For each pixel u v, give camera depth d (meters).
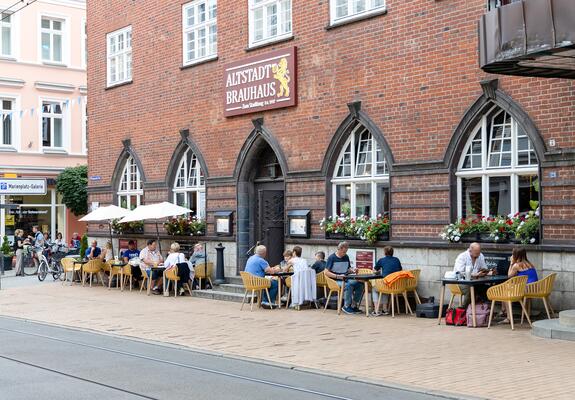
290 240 19.70
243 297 19.56
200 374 10.40
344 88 18.42
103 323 16.30
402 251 16.84
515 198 15.21
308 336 13.73
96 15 28.22
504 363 10.57
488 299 14.64
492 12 12.15
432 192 16.36
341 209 18.73
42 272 28.58
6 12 37.16
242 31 21.48
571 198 13.99
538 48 11.40
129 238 26.52
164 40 24.59
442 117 16.22
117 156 27.03
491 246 15.09
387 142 17.34
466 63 15.76
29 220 38.03
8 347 13.03
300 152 19.58
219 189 22.30
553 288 14.15
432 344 12.37
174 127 24.12
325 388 9.40
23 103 37.56
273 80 20.28
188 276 21.58
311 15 19.31
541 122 14.48
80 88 39.44
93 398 8.78
